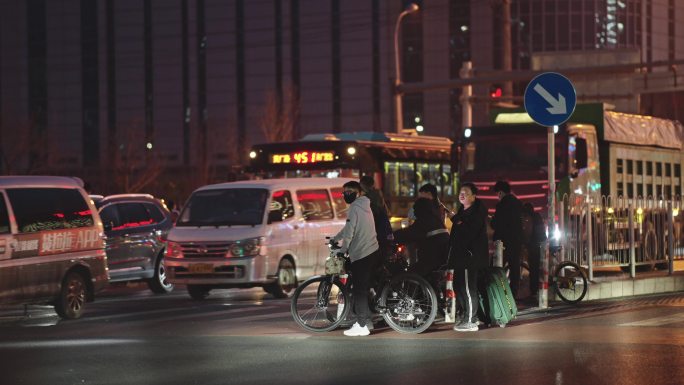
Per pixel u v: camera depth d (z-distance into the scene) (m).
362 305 25.91
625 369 20.14
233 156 159.38
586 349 22.86
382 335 25.92
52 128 169.50
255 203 38.59
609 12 157.88
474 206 26.56
